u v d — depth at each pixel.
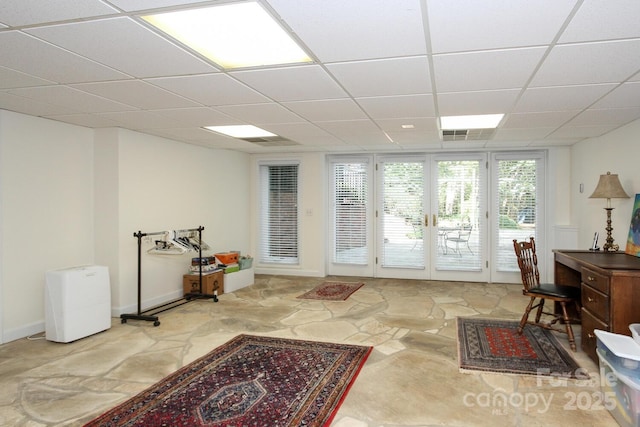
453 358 3.15
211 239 5.88
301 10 1.71
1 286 3.52
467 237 6.15
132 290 4.50
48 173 3.90
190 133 4.66
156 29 1.91
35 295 3.79
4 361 3.15
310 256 6.65
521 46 2.08
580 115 3.64
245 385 2.72
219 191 6.06
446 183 6.21
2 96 3.05
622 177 4.11
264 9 1.70
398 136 4.88
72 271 3.61
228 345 3.47
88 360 3.17
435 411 2.36
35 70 2.47
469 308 4.62
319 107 3.40
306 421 2.26
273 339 3.62
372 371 2.92
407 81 2.68
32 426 2.24
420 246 6.34
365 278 6.48
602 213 4.58
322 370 2.94
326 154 6.64
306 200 6.63
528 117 3.74
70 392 2.64
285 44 2.08
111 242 4.33
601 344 2.43
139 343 3.55
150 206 4.75
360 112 3.58
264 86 2.80
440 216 6.25
